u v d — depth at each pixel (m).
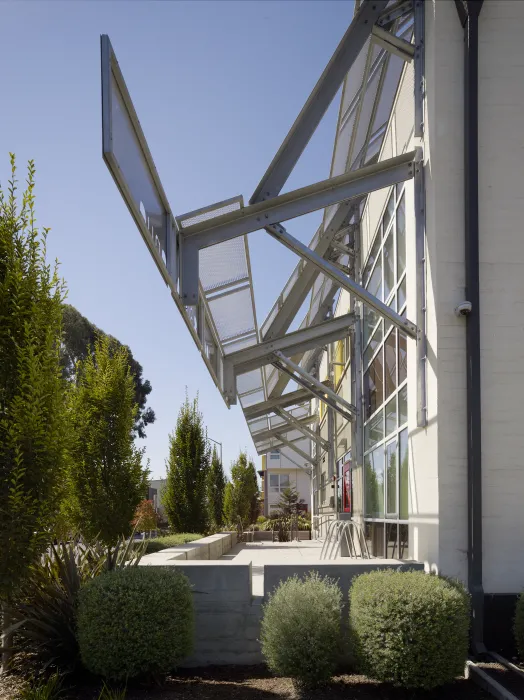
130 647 5.25
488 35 7.02
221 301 8.96
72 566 6.20
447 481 6.54
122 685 5.44
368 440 12.62
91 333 33.94
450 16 7.03
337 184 7.30
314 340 13.59
